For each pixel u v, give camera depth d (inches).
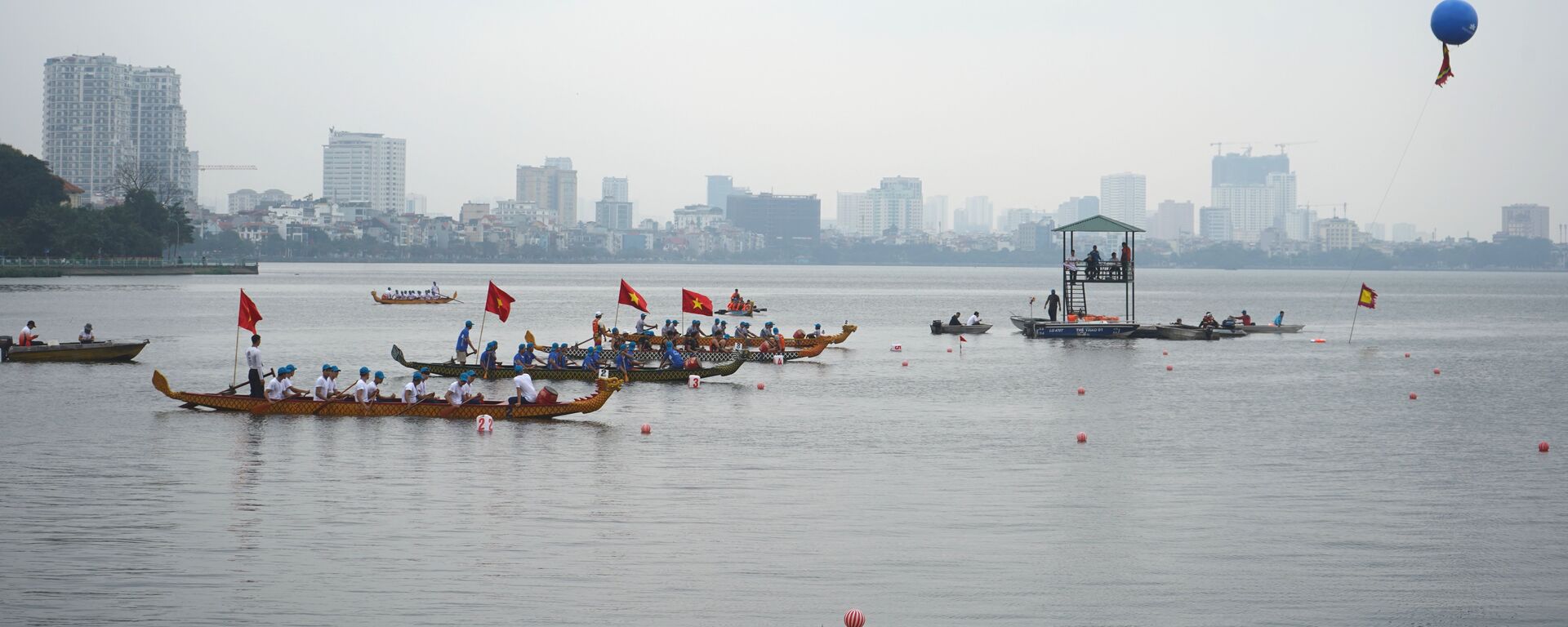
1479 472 1496.1
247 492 1307.8
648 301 6683.1
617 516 1218.0
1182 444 1689.2
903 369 2736.2
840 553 1100.5
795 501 1294.3
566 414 1830.7
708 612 943.7
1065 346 3442.4
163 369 2576.3
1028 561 1083.9
